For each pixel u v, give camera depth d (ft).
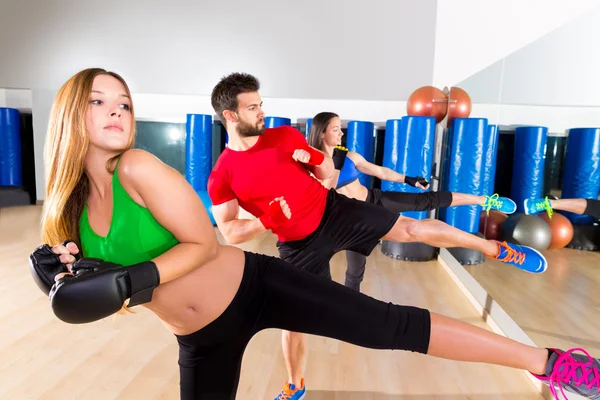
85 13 20.40
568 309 6.55
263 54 19.70
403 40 18.69
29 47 20.85
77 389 6.36
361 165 9.01
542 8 15.24
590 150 6.66
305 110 19.72
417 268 13.02
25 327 8.41
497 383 6.69
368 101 19.24
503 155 9.84
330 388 6.50
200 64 20.12
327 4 19.10
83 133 3.08
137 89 20.52
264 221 4.75
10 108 21.11
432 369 7.10
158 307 3.47
